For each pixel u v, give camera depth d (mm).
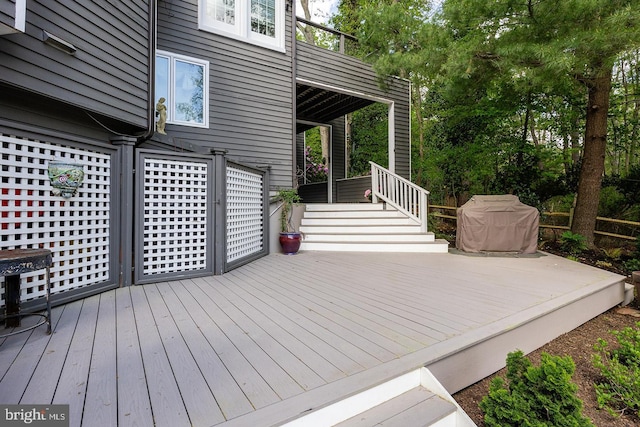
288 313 2617
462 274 4082
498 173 9289
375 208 7000
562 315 2912
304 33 13672
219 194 4082
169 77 5461
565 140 9750
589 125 6082
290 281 3738
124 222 3445
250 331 2229
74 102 3244
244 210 4949
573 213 6746
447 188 11242
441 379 1877
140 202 3555
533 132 10734
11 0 2502
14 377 1610
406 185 6680
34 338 2109
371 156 12609
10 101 3129
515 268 4445
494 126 8938
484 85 6145
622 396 1963
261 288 3424
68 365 1741
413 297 3068
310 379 1587
